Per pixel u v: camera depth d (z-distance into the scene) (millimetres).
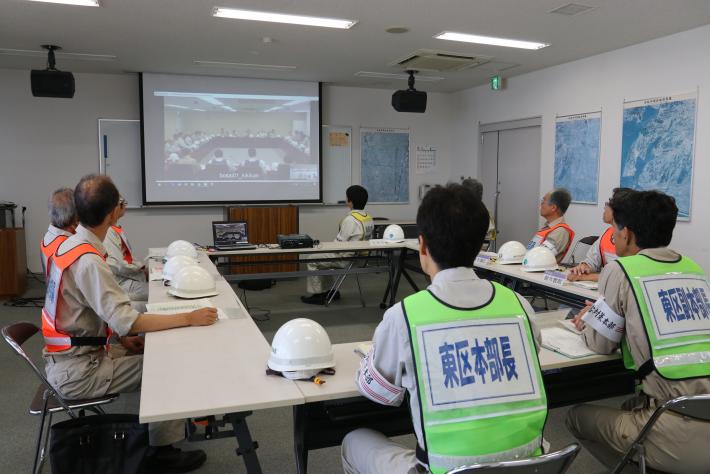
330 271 5156
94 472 1877
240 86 7172
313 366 1712
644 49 5246
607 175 5746
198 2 4023
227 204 7301
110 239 3676
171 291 2895
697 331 1797
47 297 2268
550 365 1851
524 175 7078
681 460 1671
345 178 7984
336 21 4551
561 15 4367
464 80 7328
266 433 2877
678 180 4992
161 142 6941
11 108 6559
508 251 4016
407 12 4281
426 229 1372
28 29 4754
